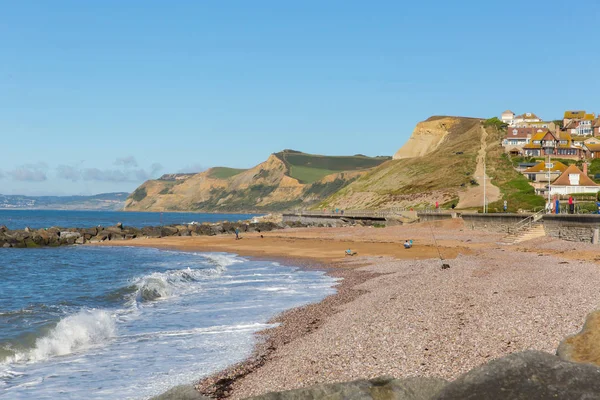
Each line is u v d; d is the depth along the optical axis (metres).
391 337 17.45
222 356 18.27
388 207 153.25
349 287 33.88
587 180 108.31
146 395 14.69
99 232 95.56
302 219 157.38
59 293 34.44
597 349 11.02
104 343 20.61
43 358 18.67
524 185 129.25
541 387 8.76
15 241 78.50
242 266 50.38
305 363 15.77
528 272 31.30
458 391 9.09
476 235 71.88
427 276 33.62
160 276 39.03
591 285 24.50
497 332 16.30
